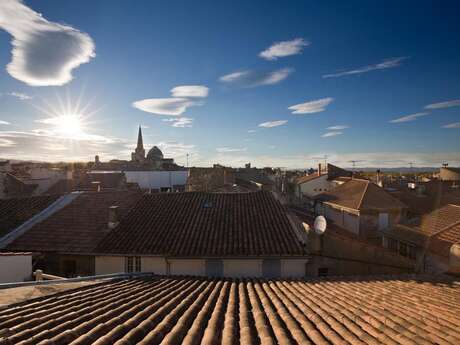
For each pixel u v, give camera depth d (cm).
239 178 5234
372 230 2652
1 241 1684
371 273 1658
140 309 743
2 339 495
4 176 3575
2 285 888
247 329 620
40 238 1723
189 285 1122
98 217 1950
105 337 532
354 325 643
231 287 1114
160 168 7256
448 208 2125
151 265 1595
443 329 605
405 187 4509
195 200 2222
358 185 3169
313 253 1659
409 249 1914
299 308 796
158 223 1872
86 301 784
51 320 607
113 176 4666
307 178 4953
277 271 1580
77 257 1630
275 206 2108
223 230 1770
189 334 584
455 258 1220
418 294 904
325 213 3262
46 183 4262
